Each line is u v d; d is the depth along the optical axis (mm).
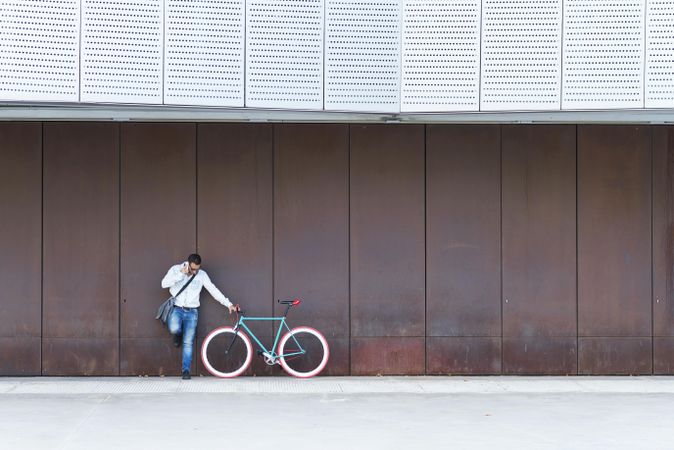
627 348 12172
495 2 10641
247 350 11938
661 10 10523
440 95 10672
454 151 12180
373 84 10656
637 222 12133
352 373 12133
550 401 10438
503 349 12164
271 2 10531
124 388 11133
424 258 12172
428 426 9047
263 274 12102
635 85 10547
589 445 8258
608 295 12172
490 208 12180
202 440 8383
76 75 10070
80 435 8570
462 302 12156
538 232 12156
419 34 10688
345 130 12141
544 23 10609
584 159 12219
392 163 12156
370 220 12156
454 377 12094
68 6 10070
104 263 12016
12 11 9906
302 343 12086
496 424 9164
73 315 11977
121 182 12031
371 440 8414
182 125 12078
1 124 11914
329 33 10641
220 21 10414
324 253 12141
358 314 12125
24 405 10039
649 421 9344
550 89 10602
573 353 12172
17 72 9906
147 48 10258
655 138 12188
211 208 12078
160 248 12047
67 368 11969
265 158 12117
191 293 11766
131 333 12023
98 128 12008
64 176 11984
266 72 10516
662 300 12180
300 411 9781
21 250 11938
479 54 10656
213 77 10398
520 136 12156
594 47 10578
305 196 12133
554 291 12172
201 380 11773
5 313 11930
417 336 12148
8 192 11922
